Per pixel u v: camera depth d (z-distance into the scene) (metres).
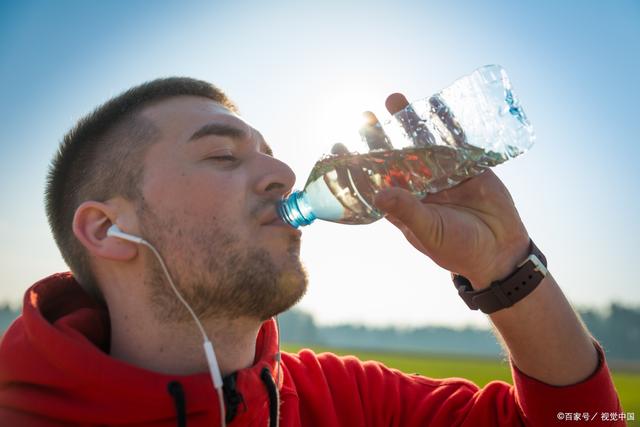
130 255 0.47
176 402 0.42
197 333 0.46
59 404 0.42
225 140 0.49
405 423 0.56
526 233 0.50
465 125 0.52
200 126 0.49
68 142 0.54
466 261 0.48
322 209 0.50
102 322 0.50
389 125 0.55
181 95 0.53
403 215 0.45
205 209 0.46
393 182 0.52
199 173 0.47
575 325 0.49
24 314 0.45
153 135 0.49
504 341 0.51
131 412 0.42
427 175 0.52
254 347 0.50
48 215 0.55
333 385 0.57
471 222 0.48
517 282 0.48
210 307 0.46
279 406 0.49
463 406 0.56
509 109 0.51
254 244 0.47
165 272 0.45
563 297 0.50
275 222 0.48
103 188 0.50
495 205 0.50
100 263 0.50
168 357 0.46
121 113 0.52
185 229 0.46
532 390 0.49
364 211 0.53
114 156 0.50
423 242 0.47
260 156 0.50
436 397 0.58
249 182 0.48
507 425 0.51
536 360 0.49
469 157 0.51
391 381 0.59
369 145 0.54
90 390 0.42
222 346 0.47
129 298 0.48
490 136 0.51
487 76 0.52
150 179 0.48
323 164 0.52
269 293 0.46
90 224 0.49
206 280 0.45
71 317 0.47
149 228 0.47
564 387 0.48
